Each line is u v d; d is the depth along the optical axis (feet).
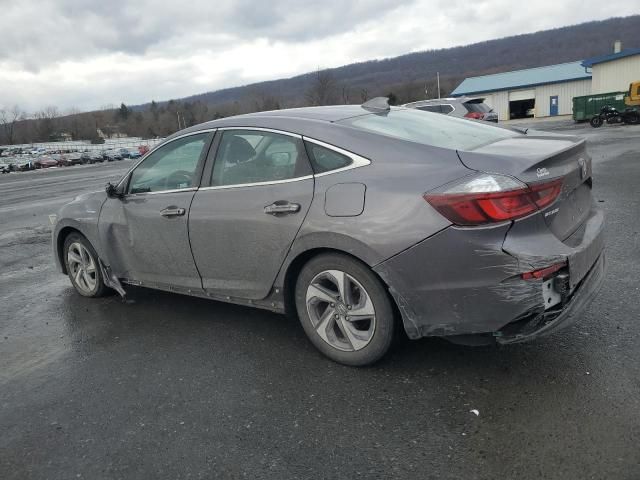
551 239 9.23
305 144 11.19
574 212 10.63
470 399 9.58
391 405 9.65
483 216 8.97
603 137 68.85
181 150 13.53
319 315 11.35
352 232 10.05
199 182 12.93
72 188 64.80
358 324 10.89
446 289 9.43
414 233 9.46
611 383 9.60
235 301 12.81
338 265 10.61
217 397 10.50
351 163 10.52
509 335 9.41
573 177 10.42
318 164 10.91
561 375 10.02
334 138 10.91
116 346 13.34
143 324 14.61
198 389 10.87
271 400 10.20
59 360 12.87
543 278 8.91
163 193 13.66
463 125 12.73
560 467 7.73
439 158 9.87
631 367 10.04
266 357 11.96
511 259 8.90
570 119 145.38
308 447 8.73
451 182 9.36
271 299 12.00
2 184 92.27
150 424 9.79
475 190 9.02
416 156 10.05
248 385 10.84
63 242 17.54
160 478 8.33
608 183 30.63
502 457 8.05
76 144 385.29
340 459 8.38
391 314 10.28
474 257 9.09
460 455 8.20
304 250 10.86
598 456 7.86
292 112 12.51
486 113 56.70
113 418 10.11
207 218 12.44
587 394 9.36
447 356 11.13
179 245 13.30
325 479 7.98
